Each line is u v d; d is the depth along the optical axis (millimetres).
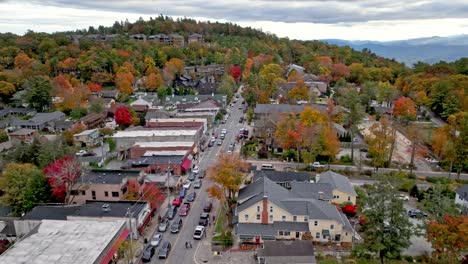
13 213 67875
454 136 92625
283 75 198375
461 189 70500
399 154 101188
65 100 144750
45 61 189625
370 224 52594
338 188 68438
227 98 160875
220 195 64562
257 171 79062
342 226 58531
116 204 64312
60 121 128250
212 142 107188
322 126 94000
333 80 187250
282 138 95125
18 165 72688
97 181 69750
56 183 68188
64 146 86750
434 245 50812
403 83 170375
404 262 53875
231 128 124500
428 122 129375
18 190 68375
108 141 107500
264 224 60406
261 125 112750
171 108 143750
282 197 63531
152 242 57438
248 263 53375
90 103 142875
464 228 48469
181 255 55500
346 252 56031
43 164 79188
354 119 104625
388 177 56062
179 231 62312
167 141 101188
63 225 56375
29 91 148125
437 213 54812
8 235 59969
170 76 187625
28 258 47594
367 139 95875
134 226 58938
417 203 72438
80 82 169875
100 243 51094
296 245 53156
